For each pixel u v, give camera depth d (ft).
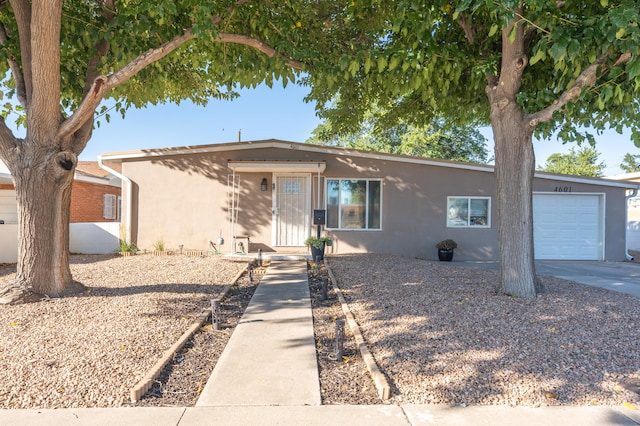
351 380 11.35
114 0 21.72
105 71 20.39
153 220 38.58
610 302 18.22
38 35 17.21
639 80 13.80
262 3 22.02
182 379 11.41
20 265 18.99
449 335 14.01
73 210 51.39
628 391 10.30
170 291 21.31
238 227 38.58
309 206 39.06
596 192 39.81
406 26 18.17
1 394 10.04
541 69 21.85
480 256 38.70
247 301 20.67
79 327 14.98
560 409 9.60
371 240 39.01
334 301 20.43
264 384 11.02
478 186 38.88
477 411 9.53
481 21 21.53
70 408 9.61
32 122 18.48
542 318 15.70
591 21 14.92
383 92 27.78
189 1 16.69
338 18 25.13
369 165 39.01
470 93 25.09
